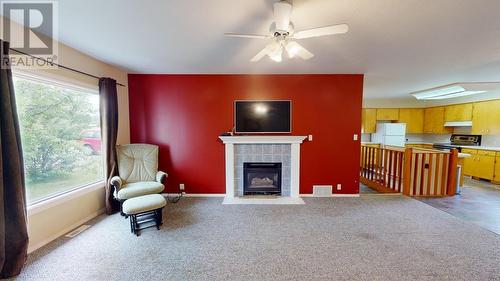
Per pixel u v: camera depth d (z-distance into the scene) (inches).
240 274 78.0
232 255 89.2
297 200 153.7
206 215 128.7
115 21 80.4
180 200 154.6
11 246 76.6
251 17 77.1
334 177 161.6
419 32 87.8
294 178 159.0
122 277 76.2
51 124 104.9
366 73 153.9
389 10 71.5
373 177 207.6
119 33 90.6
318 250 92.4
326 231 109.0
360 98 156.6
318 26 82.9
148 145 148.9
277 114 158.2
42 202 96.3
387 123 281.0
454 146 251.3
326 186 161.3
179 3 68.2
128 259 86.4
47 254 89.0
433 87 199.2
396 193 172.4
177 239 101.7
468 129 254.8
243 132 159.6
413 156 167.3
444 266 81.7
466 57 117.7
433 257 87.2
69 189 114.0
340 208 139.1
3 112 74.4
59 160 109.3
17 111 83.1
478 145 244.2
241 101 157.9
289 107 157.6
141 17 77.4
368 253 90.1
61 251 91.4
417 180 168.9
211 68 142.6
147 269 80.5
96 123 133.5
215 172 163.0
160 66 138.5
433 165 168.9
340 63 130.3
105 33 90.6
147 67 141.1
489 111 221.3
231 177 159.5
